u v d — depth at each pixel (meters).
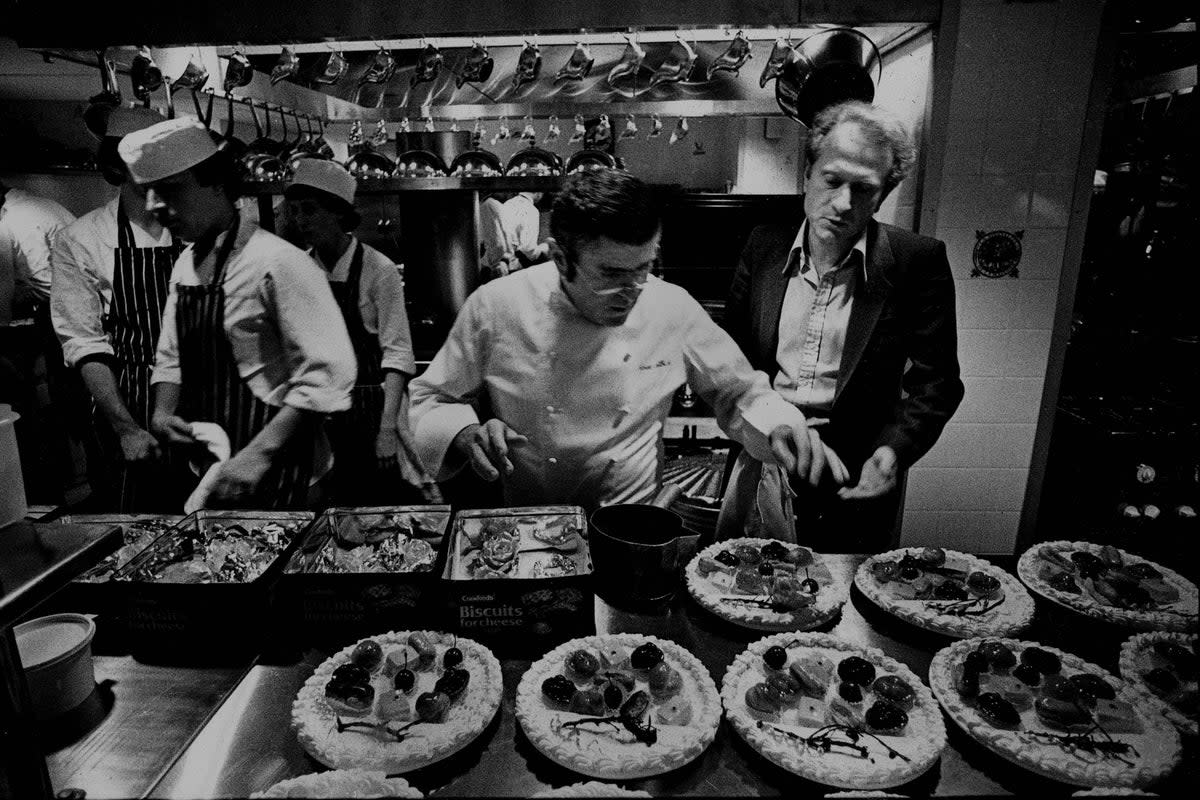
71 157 2.45
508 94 2.50
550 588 1.25
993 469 2.22
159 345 2.15
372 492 2.29
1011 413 2.18
